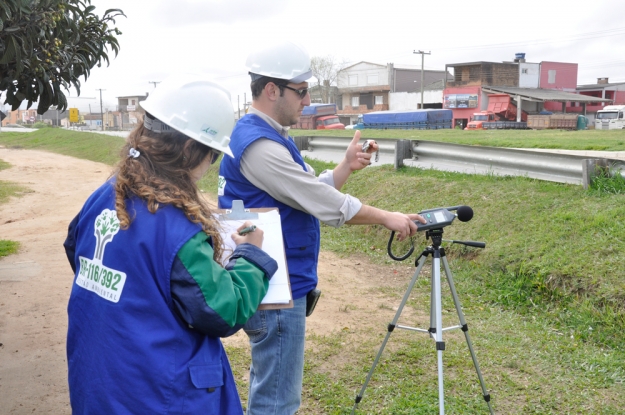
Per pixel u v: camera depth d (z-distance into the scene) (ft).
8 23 13.87
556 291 17.24
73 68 16.69
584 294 16.46
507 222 21.98
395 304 19.20
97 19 16.84
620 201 20.20
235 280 5.88
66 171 75.77
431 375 13.87
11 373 14.43
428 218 10.12
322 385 13.51
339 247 26.66
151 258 5.49
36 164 85.61
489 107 193.77
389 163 34.35
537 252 19.06
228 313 5.54
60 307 19.53
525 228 20.92
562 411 12.11
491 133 101.76
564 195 22.22
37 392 13.42
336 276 22.53
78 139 122.62
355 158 10.01
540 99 183.62
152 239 5.49
